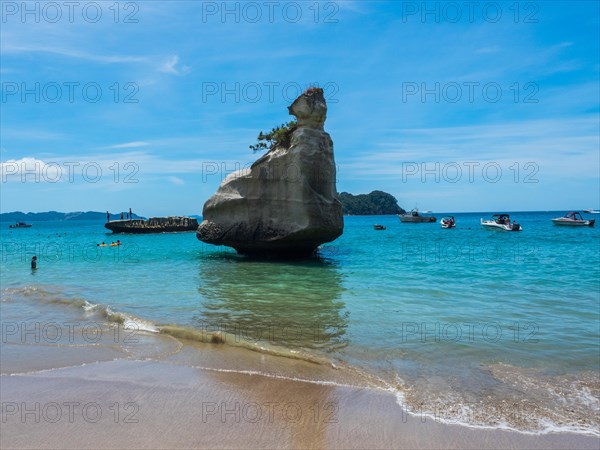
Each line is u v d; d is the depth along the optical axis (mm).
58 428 6445
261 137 28266
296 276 20297
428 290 16453
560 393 7434
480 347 9734
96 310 13789
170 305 14141
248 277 20109
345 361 8953
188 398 7395
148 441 6070
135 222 75938
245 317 12438
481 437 6105
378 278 19500
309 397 7363
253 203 27312
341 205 27688
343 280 19000
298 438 6109
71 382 8172
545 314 12633
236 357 9359
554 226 81250
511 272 21438
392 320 12008
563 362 8836
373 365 8727
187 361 9172
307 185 25750
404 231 71438
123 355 9648
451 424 6445
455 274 20719
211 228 29031
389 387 7723
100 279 20547
